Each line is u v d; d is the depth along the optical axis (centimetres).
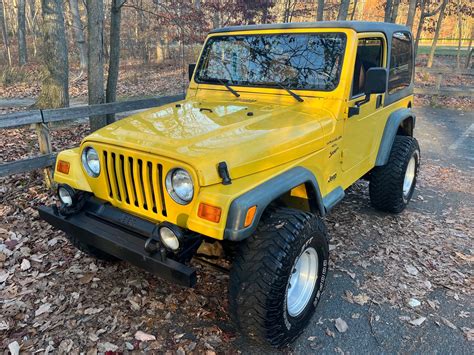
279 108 321
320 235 267
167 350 261
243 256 236
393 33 402
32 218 432
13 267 347
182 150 231
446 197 535
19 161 454
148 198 245
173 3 1350
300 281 274
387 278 347
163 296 313
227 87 362
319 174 309
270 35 352
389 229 437
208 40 389
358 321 294
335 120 314
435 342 275
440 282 343
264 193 229
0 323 280
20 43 2123
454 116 1092
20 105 1107
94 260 358
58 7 874
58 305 302
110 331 276
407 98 489
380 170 439
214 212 215
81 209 281
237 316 240
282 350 264
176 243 220
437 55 2789
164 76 1758
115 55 720
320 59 326
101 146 264
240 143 248
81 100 1224
